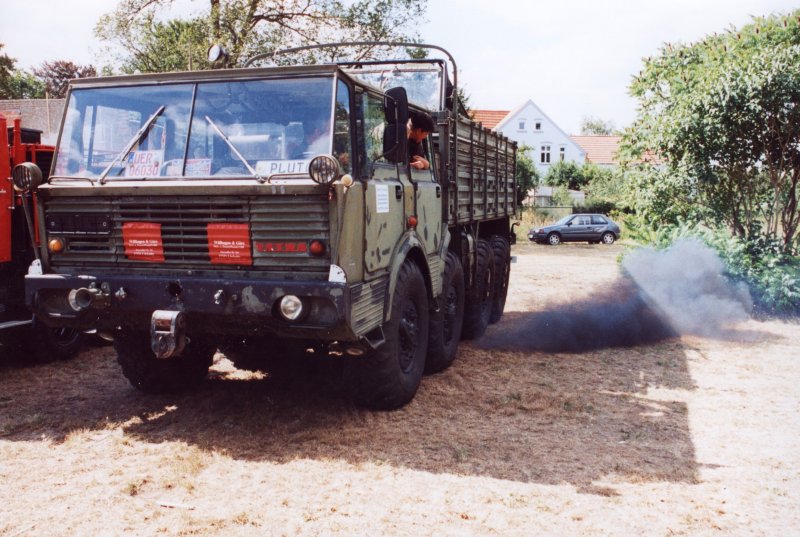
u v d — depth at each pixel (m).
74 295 4.72
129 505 3.84
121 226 4.72
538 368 7.12
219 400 5.79
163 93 4.89
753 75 10.30
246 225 4.46
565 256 23.42
